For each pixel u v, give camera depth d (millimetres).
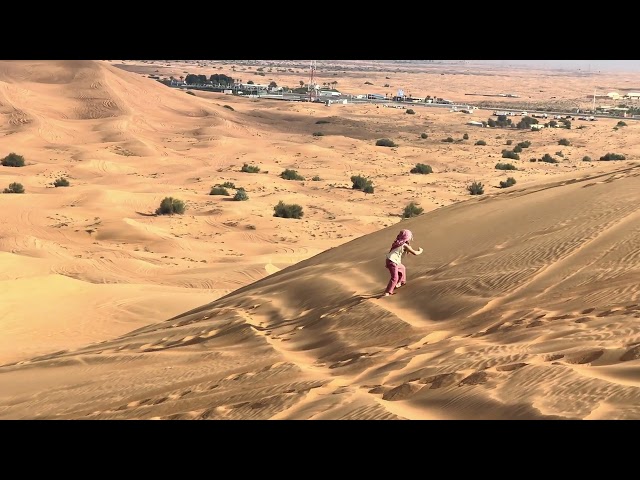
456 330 11406
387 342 11703
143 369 13633
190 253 50844
